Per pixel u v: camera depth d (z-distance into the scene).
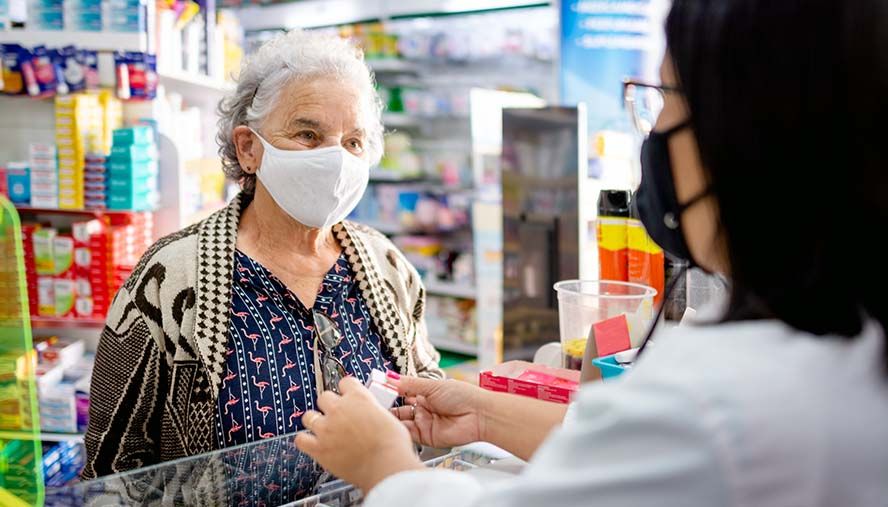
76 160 3.45
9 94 3.48
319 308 1.94
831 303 0.67
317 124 1.84
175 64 3.94
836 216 0.66
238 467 1.25
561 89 4.43
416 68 6.39
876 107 0.64
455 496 0.83
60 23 3.54
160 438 1.89
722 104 0.70
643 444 0.63
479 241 4.54
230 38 4.75
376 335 2.04
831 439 0.62
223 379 1.80
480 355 4.61
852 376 0.65
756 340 0.68
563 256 2.46
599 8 4.33
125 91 3.56
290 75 1.85
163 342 1.82
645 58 4.33
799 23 0.65
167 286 1.83
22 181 3.50
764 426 0.61
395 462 0.94
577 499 0.64
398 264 2.18
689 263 0.91
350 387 1.06
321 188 1.85
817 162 0.66
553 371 1.66
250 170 1.94
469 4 5.88
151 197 3.66
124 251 3.60
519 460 1.37
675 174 0.81
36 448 1.67
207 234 1.90
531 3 5.67
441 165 6.50
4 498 1.37
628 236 1.79
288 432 1.82
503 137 2.53
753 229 0.70
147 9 3.59
